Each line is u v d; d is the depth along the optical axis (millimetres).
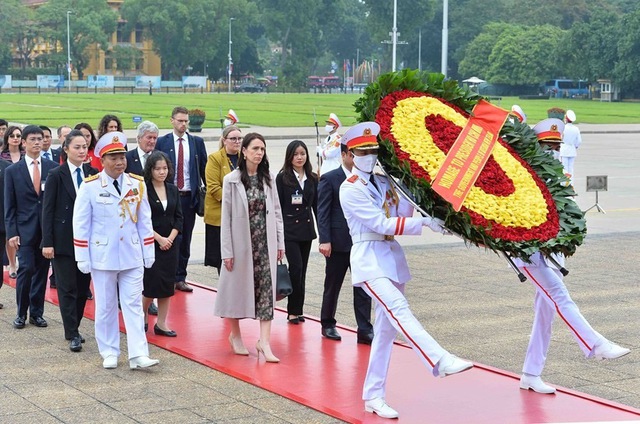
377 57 159750
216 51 129750
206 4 125375
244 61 137750
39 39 125875
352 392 8297
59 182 9742
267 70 171875
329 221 9992
